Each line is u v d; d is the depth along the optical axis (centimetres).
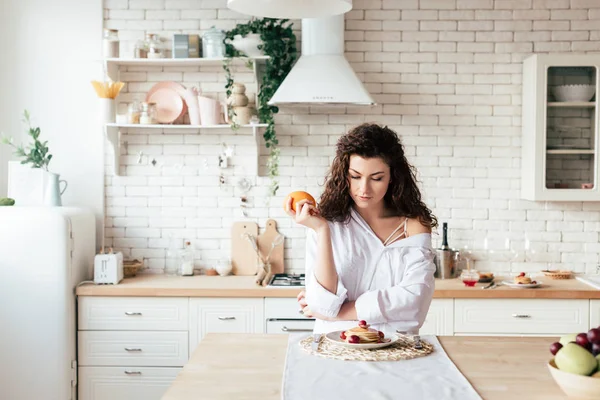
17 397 434
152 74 498
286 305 439
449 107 496
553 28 493
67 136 498
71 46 496
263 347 249
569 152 464
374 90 496
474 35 494
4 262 430
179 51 473
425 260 257
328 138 496
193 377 214
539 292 436
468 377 215
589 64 461
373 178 246
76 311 445
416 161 498
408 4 494
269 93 477
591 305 437
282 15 246
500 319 438
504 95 496
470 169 498
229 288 439
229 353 241
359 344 237
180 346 442
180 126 475
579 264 498
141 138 500
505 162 497
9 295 430
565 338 204
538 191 464
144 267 503
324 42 464
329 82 448
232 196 500
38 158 473
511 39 493
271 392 200
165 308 442
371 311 246
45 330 431
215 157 500
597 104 462
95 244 491
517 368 225
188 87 498
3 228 430
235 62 483
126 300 442
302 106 491
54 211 433
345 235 260
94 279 450
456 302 438
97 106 498
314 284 247
